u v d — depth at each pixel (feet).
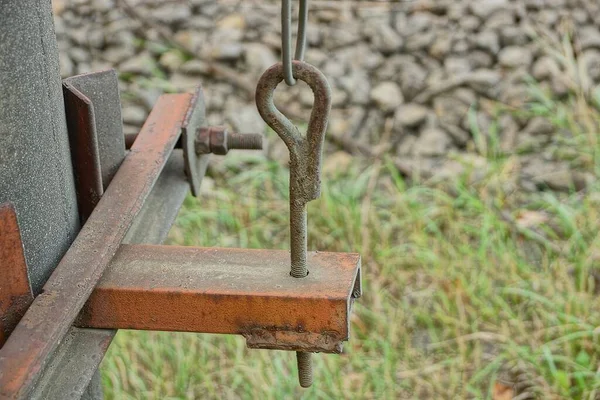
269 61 19.52
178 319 5.69
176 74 19.36
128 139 7.78
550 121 18.16
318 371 12.66
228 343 13.05
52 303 5.36
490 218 14.93
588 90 18.58
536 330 13.23
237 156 17.48
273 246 15.52
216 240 15.37
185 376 12.41
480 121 18.44
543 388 12.17
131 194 6.47
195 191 8.02
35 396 5.35
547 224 15.89
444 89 18.85
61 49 19.49
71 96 6.22
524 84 18.98
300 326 5.54
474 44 19.62
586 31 19.92
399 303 14.07
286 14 5.05
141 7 20.49
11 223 5.18
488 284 13.87
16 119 5.46
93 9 20.38
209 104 18.57
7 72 5.34
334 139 18.10
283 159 17.83
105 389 12.00
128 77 19.19
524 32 19.76
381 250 14.96
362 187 16.96
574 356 12.65
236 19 20.34
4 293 5.24
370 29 20.06
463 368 12.64
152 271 5.88
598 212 15.51
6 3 5.25
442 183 16.89
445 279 14.12
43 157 5.77
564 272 13.99
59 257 6.07
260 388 12.23
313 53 19.69
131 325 5.78
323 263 5.87
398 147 18.16
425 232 15.69
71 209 6.29
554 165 17.40
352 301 6.06
